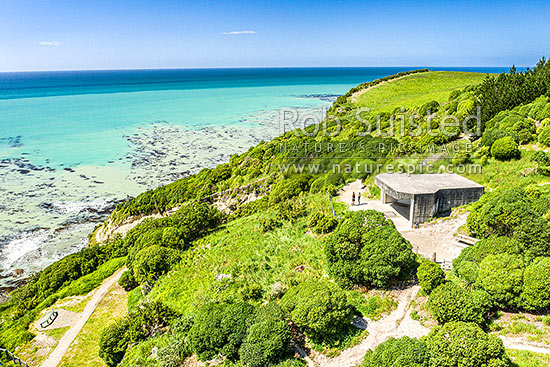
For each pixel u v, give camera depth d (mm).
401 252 19109
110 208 49125
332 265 20797
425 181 28312
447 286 16391
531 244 17734
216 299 21281
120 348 19812
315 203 31641
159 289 25312
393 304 18422
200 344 17094
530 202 20516
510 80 42688
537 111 34281
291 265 22781
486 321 16047
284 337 15867
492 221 19859
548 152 28484
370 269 18984
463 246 22953
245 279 22547
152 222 35156
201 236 32875
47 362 21031
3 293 32219
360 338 16719
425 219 26094
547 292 15070
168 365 17359
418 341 14023
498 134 32062
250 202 42031
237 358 16891
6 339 23422
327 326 16297
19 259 37469
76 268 31891
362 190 34188
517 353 14117
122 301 26797
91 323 24391
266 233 28141
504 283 15984
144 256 27797
